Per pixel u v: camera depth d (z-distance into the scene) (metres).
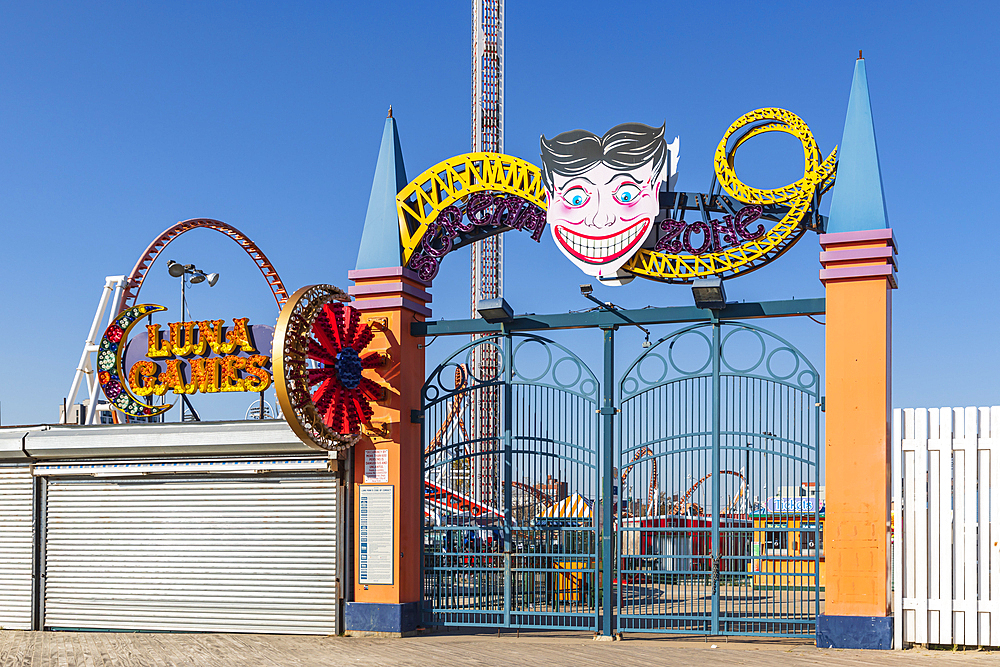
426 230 14.54
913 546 11.77
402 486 13.98
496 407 14.29
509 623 13.88
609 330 13.78
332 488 14.33
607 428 13.59
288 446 14.33
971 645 11.48
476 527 14.21
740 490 12.87
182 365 16.92
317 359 13.05
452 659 11.76
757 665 10.95
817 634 11.93
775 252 13.16
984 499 11.60
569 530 13.72
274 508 14.55
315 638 13.80
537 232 14.16
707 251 13.28
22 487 15.76
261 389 16.33
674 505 13.28
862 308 12.12
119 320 17.50
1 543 15.72
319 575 14.23
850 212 12.34
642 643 12.92
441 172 14.64
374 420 14.11
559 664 11.31
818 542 12.33
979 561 11.61
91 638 14.38
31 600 15.45
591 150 13.83
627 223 13.50
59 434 15.40
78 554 15.38
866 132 12.53
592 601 14.62
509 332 14.26
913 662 10.82
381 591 13.88
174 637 14.23
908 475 11.87
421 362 14.73
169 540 14.97
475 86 101.56
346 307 13.84
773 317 13.06
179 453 14.99
